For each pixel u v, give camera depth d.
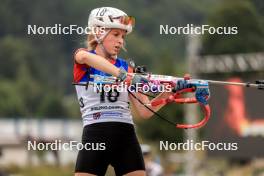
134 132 16.36
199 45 59.97
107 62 15.81
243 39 84.56
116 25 16.14
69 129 92.94
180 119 78.44
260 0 86.75
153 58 189.75
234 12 84.94
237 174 65.88
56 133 92.19
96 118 16.08
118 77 15.79
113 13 16.17
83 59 15.84
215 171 59.75
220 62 60.56
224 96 55.66
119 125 16.08
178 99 16.19
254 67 61.81
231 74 65.19
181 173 62.62
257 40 85.06
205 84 16.00
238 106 55.34
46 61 198.88
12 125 96.44
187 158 56.50
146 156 34.78
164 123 78.19
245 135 55.25
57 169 62.72
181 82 16.02
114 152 16.17
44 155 65.44
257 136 54.88
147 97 16.72
